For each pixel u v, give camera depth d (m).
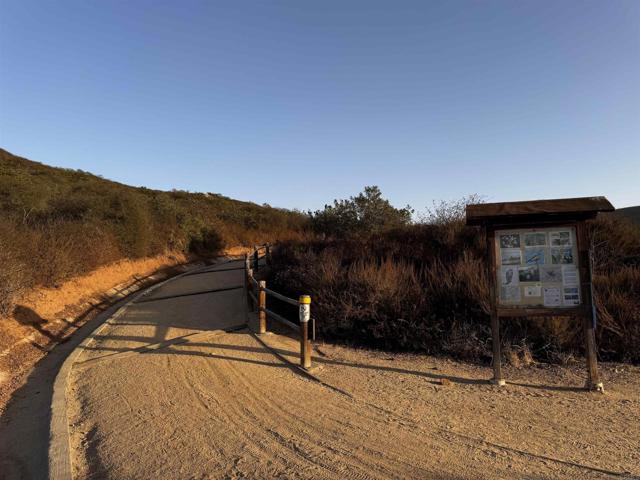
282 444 4.31
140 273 18.23
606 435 4.34
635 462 3.79
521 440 4.26
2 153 39.19
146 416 5.14
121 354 7.71
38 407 5.93
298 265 12.12
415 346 7.57
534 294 5.82
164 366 6.97
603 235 9.96
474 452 4.03
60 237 13.54
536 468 3.72
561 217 5.76
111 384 6.31
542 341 7.16
